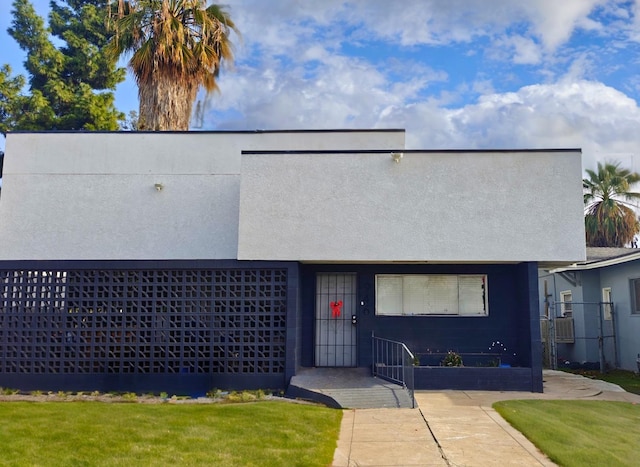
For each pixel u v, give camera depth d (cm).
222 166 1451
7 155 1466
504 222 1296
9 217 1441
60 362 1333
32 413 1002
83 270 1370
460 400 1168
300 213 1312
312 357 1418
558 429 903
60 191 1448
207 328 1323
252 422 942
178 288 1362
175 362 1328
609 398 1252
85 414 998
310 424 938
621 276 1898
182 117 2055
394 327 1415
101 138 1469
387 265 1434
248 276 1342
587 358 2012
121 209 1436
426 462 757
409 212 1302
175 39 1977
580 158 1305
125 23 2016
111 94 2967
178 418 967
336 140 1494
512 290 1412
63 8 3078
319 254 1298
